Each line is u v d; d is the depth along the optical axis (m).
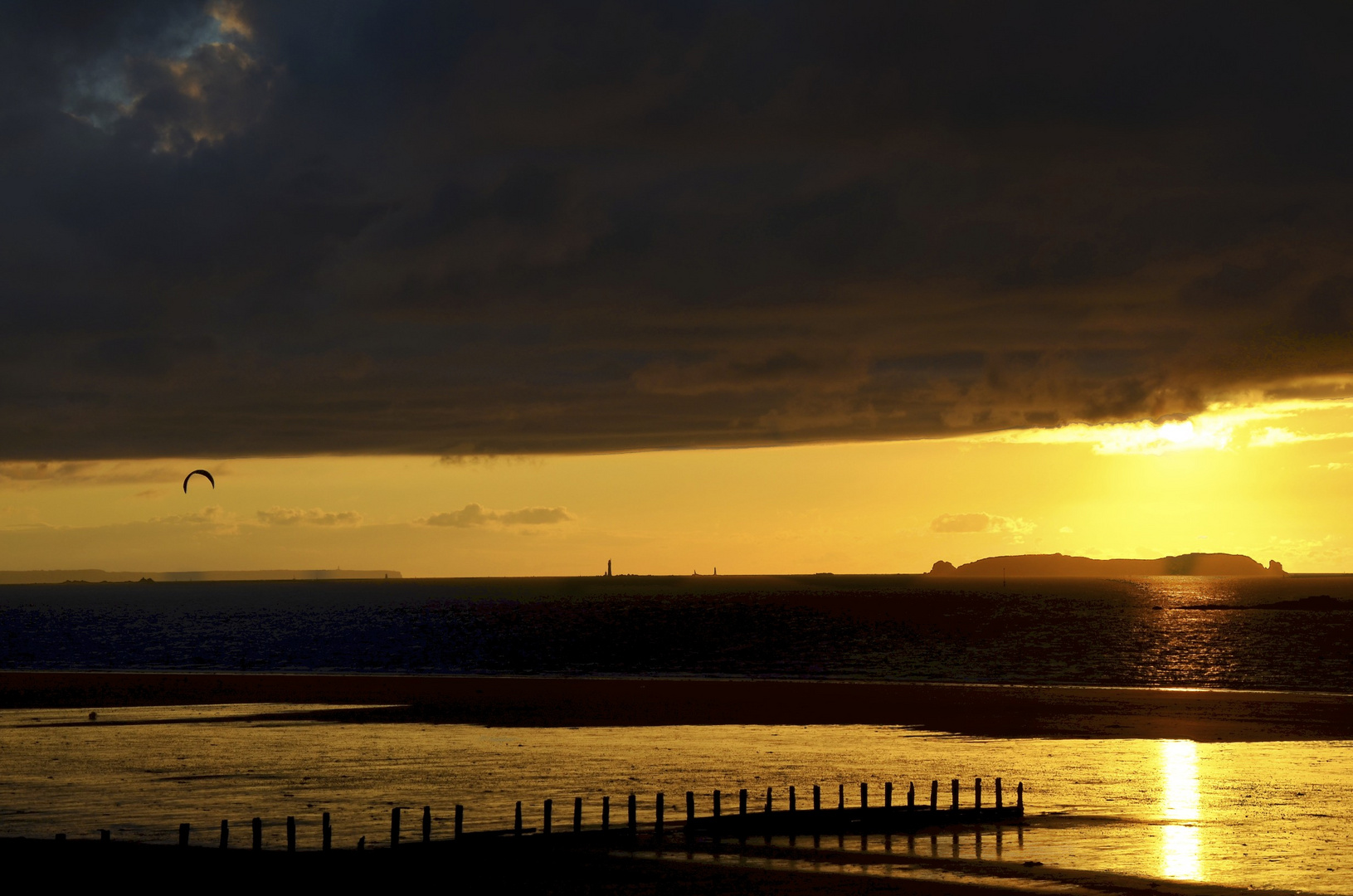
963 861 36.78
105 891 33.34
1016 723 70.19
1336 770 53.28
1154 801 46.16
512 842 38.62
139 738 64.62
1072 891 33.59
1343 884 34.22
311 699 85.88
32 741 63.78
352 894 33.22
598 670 118.81
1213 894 33.31
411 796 47.75
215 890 33.38
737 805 45.62
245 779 51.72
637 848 38.41
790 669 119.75
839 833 40.56
